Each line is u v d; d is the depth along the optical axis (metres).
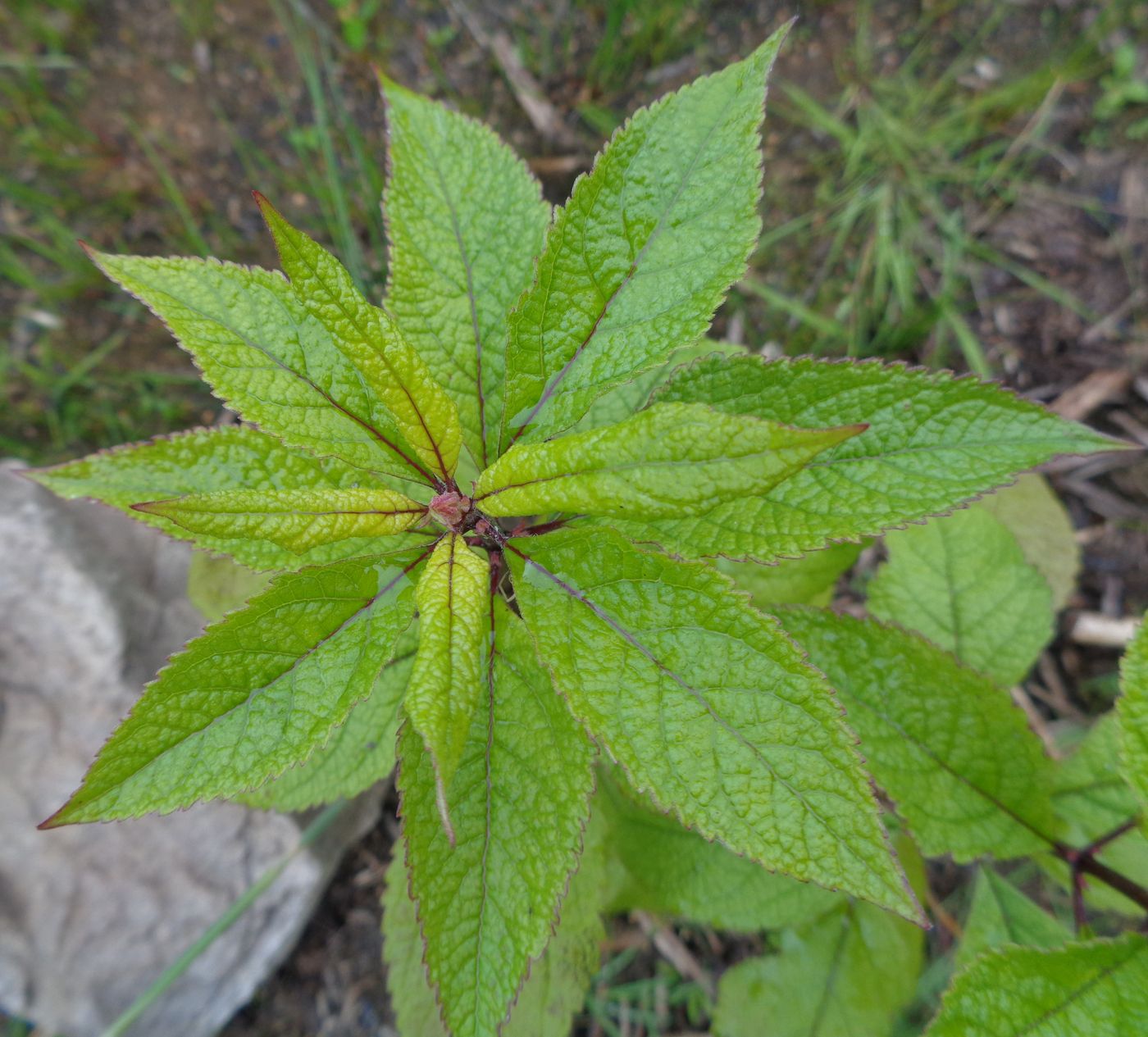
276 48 0.64
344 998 0.54
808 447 0.18
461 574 0.24
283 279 0.26
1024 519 0.47
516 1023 0.36
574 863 0.26
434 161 0.30
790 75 0.62
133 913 0.50
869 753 0.33
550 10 0.64
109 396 0.62
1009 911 0.36
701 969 0.53
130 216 0.63
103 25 0.64
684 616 0.24
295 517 0.23
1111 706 0.56
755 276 0.61
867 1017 0.38
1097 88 0.61
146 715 0.22
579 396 0.27
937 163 0.61
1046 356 0.60
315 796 0.33
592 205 0.26
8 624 0.51
